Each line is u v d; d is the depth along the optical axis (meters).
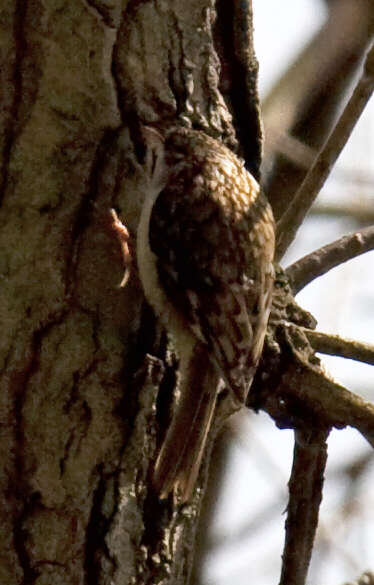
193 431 7.39
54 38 7.15
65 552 6.98
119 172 7.27
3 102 7.14
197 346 7.54
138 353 7.25
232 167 7.85
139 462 7.15
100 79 7.22
